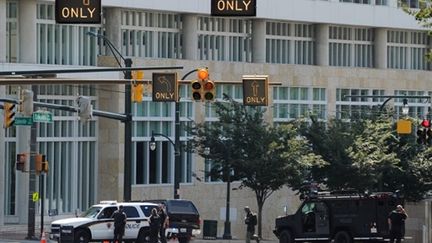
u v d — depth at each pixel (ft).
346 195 287.07
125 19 382.22
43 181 355.77
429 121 301.84
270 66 419.54
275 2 418.92
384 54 462.60
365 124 367.66
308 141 364.58
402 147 371.97
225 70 404.57
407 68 475.31
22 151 363.76
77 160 375.45
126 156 321.32
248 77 239.09
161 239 273.13
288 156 350.23
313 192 291.17
